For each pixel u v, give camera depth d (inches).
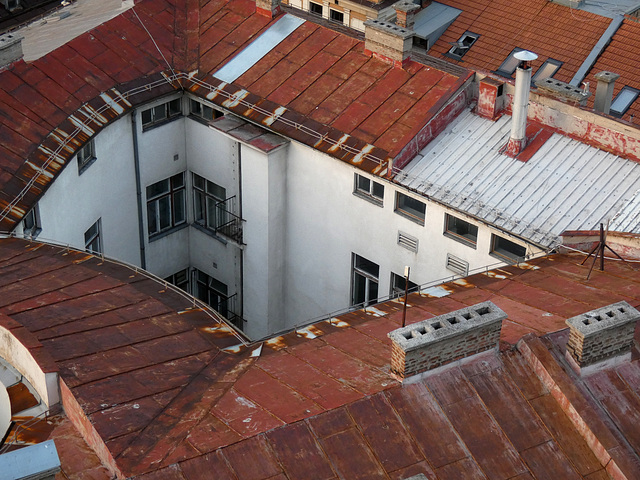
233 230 1860.2
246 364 1146.7
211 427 1011.9
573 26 2490.2
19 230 1520.7
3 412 1157.7
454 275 1593.3
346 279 1766.7
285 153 1739.7
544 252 1450.5
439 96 1672.0
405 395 1026.7
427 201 1560.0
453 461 991.6
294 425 989.2
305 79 1775.3
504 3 2608.3
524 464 1002.1
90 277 1330.0
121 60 1804.9
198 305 1310.3
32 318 1211.9
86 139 1657.2
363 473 967.6
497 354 1074.1
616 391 1070.4
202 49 1868.8
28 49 1867.6
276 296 1888.5
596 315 1059.9
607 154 1551.4
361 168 1615.4
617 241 1379.2
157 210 1908.2
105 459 1007.6
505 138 1609.3
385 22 1742.1
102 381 1096.8
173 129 1856.5
